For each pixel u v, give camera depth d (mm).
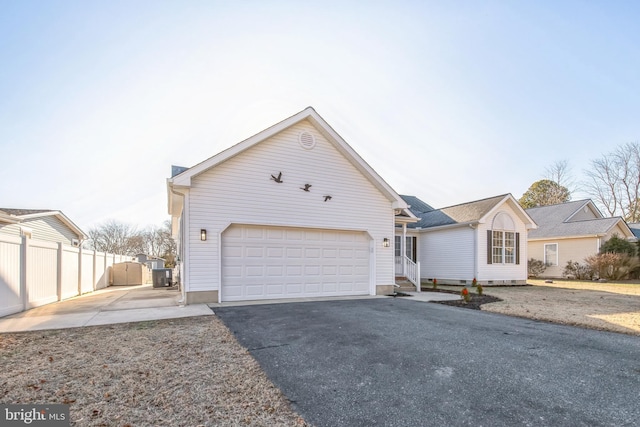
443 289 14258
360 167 11453
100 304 9406
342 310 8211
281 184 10281
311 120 10781
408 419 2814
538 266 22578
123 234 44781
